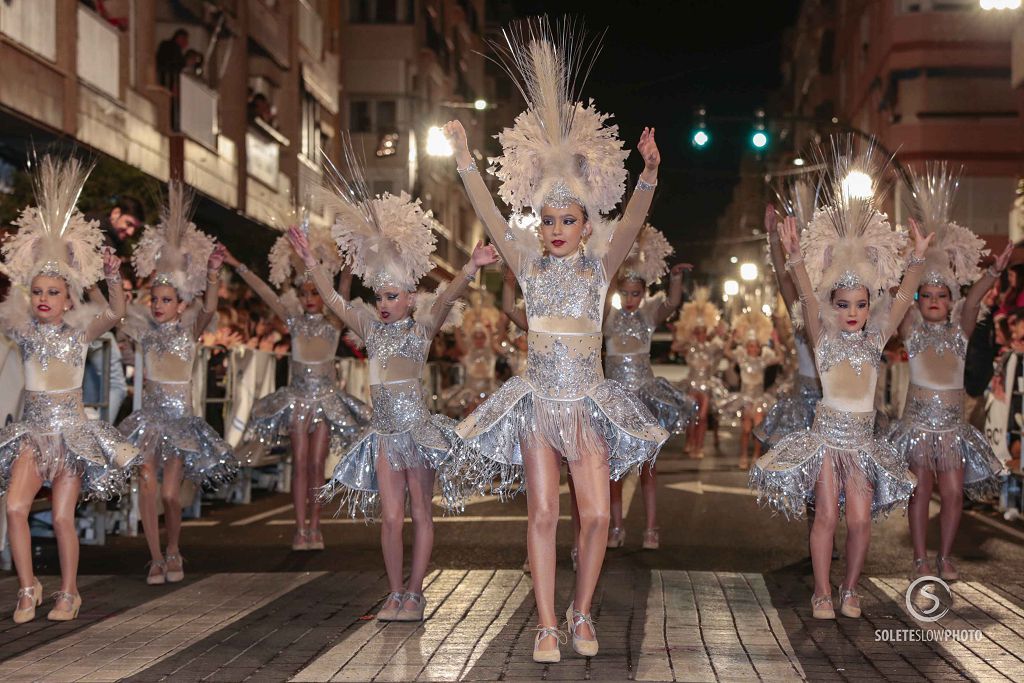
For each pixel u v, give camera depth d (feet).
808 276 23.71
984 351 39.37
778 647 19.53
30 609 21.83
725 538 32.55
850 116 154.30
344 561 28.91
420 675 17.69
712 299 147.54
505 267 22.94
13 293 23.22
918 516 26.45
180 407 27.04
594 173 19.70
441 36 146.00
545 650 18.43
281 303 31.73
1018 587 25.55
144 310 27.43
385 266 22.66
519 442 19.52
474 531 33.40
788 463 22.44
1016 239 90.33
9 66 46.70
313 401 31.14
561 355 19.39
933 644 19.95
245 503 41.73
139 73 61.21
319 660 18.62
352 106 127.13
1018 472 37.68
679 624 21.29
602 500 19.16
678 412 31.68
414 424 22.08
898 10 124.57
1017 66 84.84
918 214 27.37
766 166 155.33
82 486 23.26
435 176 138.82
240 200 76.23
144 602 23.68
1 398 27.12
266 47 84.64
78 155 49.62
